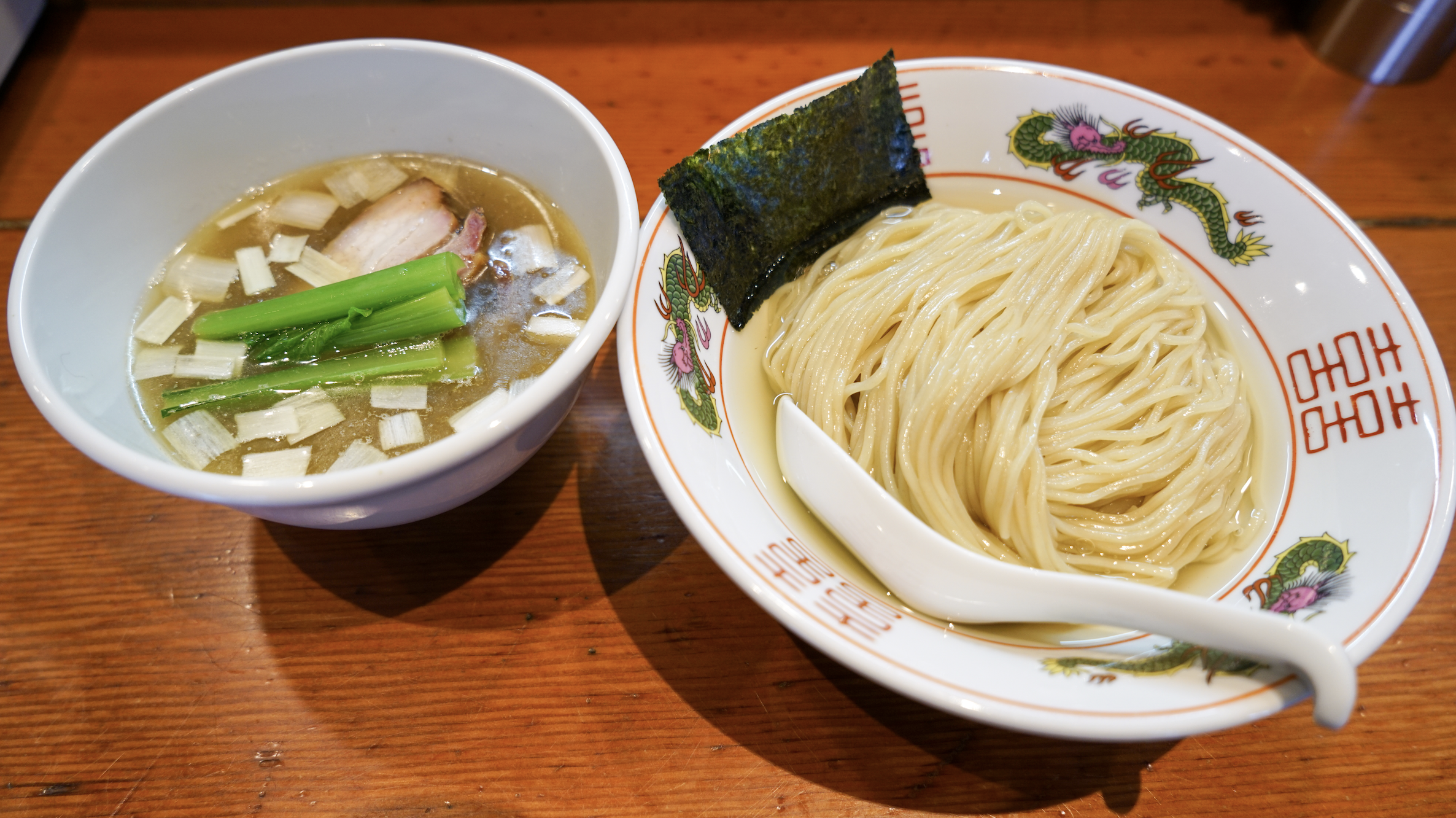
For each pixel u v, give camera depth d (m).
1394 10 0.37
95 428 0.21
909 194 0.33
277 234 0.28
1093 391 0.30
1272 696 0.21
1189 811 0.24
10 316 0.22
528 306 0.27
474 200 0.29
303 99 0.28
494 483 0.25
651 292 0.26
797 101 0.30
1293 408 0.29
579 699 0.25
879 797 0.24
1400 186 0.36
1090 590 0.23
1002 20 0.41
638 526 0.28
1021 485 0.28
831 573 0.25
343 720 0.25
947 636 0.23
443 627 0.26
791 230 0.31
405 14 0.40
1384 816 0.24
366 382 0.25
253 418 0.25
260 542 0.27
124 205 0.26
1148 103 0.31
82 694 0.25
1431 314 0.33
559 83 0.38
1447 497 0.24
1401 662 0.26
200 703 0.25
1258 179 0.30
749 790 0.24
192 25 0.39
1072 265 0.30
